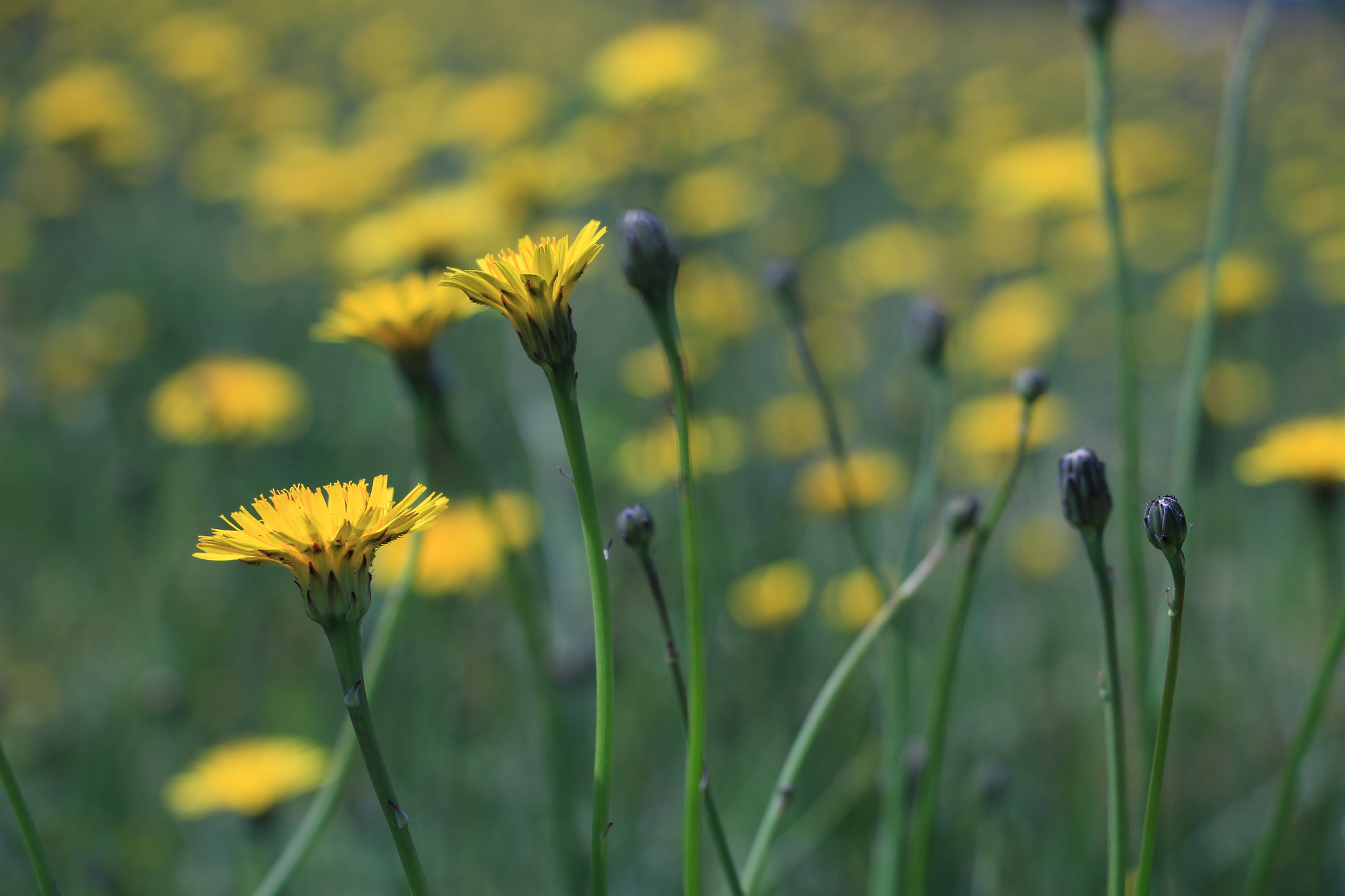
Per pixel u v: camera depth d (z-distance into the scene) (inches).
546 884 109.5
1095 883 104.6
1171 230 279.6
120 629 151.7
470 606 129.9
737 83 289.1
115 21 398.3
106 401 200.5
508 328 163.8
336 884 113.0
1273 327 235.8
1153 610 128.5
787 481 169.3
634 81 206.2
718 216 219.6
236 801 95.3
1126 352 74.3
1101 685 46.3
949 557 144.5
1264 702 127.6
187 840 123.5
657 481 153.3
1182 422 79.2
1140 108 396.5
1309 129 371.9
